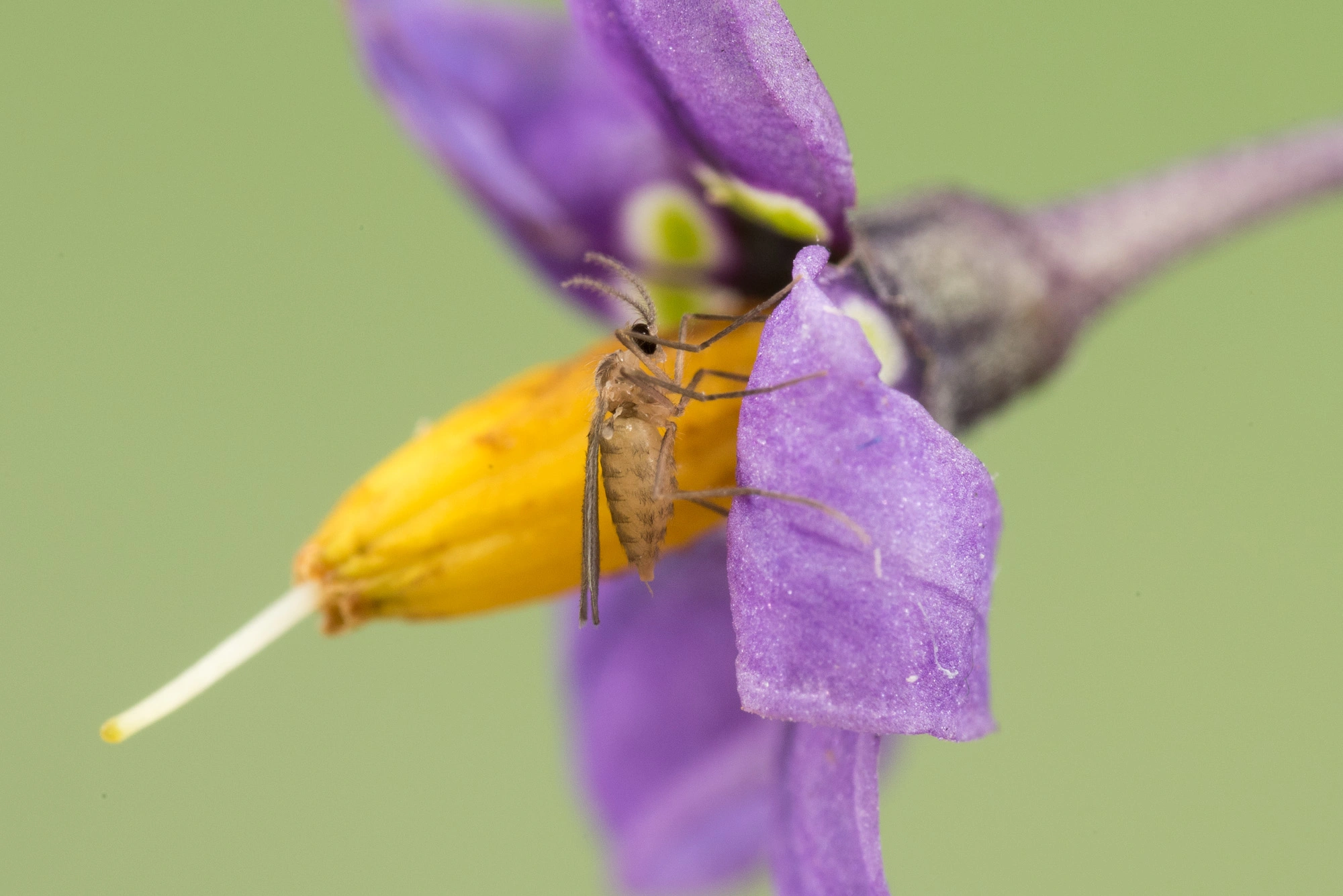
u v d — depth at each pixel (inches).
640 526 1.8
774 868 1.8
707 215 1.9
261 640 1.8
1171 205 2.0
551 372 1.9
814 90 1.8
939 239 1.9
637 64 1.8
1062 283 2.0
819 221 1.8
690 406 1.8
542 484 1.8
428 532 1.8
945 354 1.9
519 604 1.8
